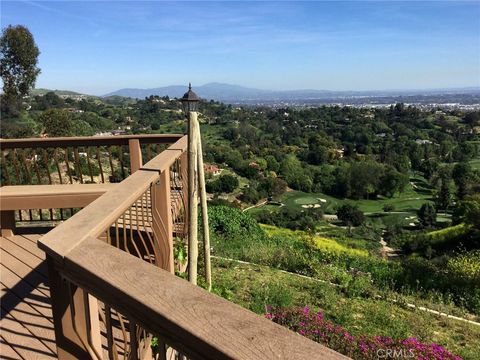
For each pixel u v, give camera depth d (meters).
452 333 5.86
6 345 2.18
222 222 10.81
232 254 8.63
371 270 8.55
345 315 5.91
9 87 16.56
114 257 1.21
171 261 3.18
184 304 0.93
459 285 7.84
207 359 0.82
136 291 1.01
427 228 41.31
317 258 8.99
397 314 6.35
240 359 0.74
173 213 4.59
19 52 16.17
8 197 3.29
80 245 1.31
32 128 15.45
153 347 2.34
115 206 1.75
